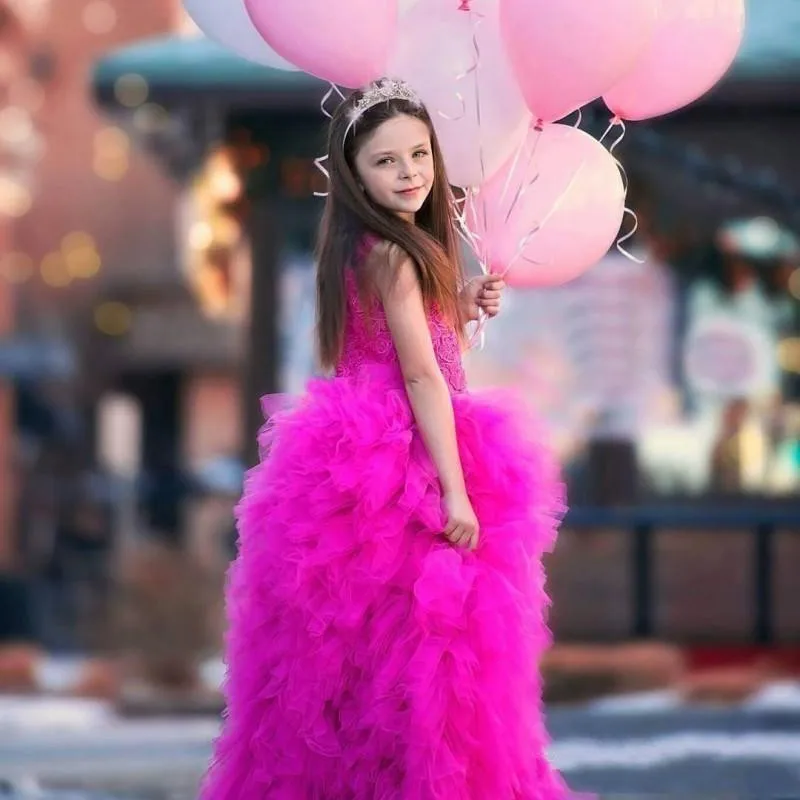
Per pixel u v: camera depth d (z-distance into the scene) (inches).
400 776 428.1
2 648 1167.6
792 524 1198.3
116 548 2226.9
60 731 850.8
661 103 520.4
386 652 430.3
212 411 3245.6
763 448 1258.6
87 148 2906.0
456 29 506.0
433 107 507.2
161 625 1424.7
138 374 3152.1
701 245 1234.0
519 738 436.5
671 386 1258.6
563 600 1256.2
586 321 1251.2
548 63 484.7
